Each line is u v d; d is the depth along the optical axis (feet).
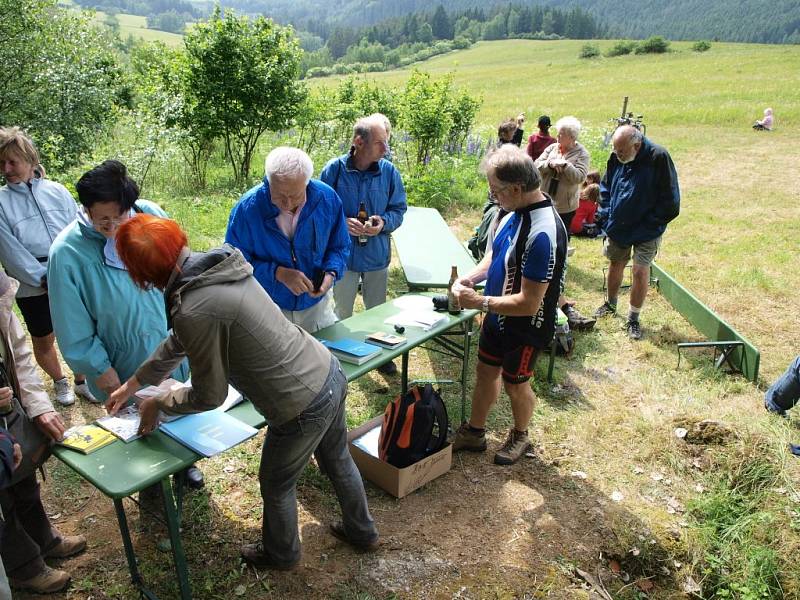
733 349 16.37
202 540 10.27
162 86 35.04
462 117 41.93
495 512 11.31
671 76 122.72
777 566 10.39
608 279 19.27
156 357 7.86
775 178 38.78
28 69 35.24
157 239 6.75
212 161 43.06
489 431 13.66
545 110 81.30
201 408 7.65
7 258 12.06
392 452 11.44
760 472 12.28
